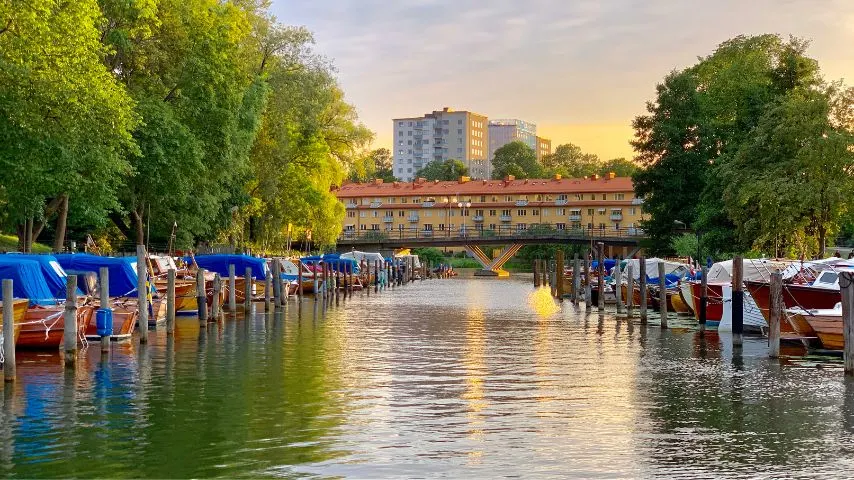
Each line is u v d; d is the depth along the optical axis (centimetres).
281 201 7500
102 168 3544
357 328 3769
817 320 2906
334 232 8412
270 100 6512
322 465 1438
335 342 3169
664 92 8050
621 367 2570
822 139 4931
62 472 1389
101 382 2178
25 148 3184
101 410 1838
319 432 1664
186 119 4509
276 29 6769
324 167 7744
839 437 1664
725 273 4272
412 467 1433
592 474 1402
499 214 15588
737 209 5497
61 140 3234
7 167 3225
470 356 2803
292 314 4594
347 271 7381
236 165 5238
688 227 7912
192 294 4225
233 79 4719
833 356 2838
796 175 5062
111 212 5059
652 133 8056
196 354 2741
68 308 2361
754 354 2903
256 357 2697
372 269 8619
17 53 2922
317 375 2347
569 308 5403
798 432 1703
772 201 5031
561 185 15612
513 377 2353
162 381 2209
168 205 4978
